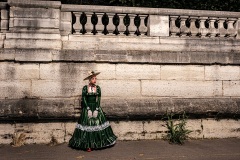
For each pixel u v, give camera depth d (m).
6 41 6.33
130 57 6.66
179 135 6.47
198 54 6.98
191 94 7.00
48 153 5.62
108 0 11.41
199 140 6.80
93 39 6.72
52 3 6.51
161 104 6.70
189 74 7.00
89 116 5.84
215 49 7.21
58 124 6.38
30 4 6.44
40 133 6.32
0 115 6.05
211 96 7.09
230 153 5.75
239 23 7.54
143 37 6.92
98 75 6.59
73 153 5.64
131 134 6.63
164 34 7.08
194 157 5.46
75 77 6.47
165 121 6.79
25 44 6.38
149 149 5.94
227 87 7.18
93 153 5.64
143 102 6.65
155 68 6.85
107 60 6.56
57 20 6.55
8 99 6.27
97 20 6.91
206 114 6.89
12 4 6.38
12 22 6.42
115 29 6.94
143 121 6.70
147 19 7.11
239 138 7.08
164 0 10.20
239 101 7.13
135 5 10.30
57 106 6.27
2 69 6.27
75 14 6.80
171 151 5.82
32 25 6.46
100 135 5.82
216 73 7.14
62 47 6.56
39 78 6.38
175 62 6.88
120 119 6.59
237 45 7.32
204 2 10.12
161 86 6.86
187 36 7.32
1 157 5.35
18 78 6.32
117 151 5.77
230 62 7.14
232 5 10.05
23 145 6.20
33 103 6.23
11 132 6.24
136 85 6.75
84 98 5.91
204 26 7.39
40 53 6.33
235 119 7.14
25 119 6.22
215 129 7.02
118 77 6.68
